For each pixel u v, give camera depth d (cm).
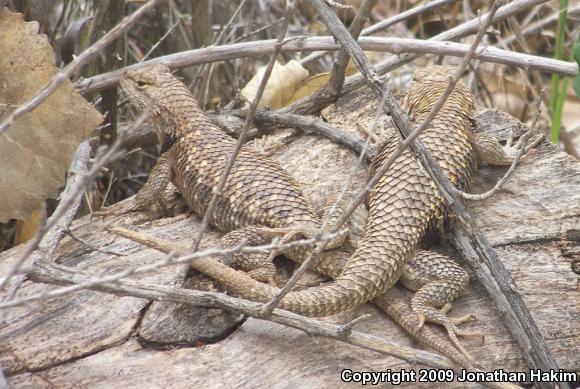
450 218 671
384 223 644
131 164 980
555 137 948
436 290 620
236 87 1082
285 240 631
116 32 561
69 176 728
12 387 561
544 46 1210
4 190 695
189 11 1206
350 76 916
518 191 723
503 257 669
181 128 738
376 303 634
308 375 578
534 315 630
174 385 565
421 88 789
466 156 705
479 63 1119
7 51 696
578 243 680
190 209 736
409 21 1268
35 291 632
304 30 1230
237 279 596
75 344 591
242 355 589
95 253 676
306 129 802
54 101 691
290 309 590
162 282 636
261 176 686
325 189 736
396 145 702
